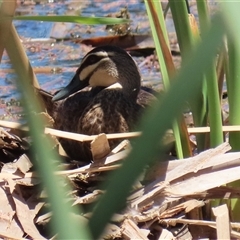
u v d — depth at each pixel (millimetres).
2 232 5062
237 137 5508
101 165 5512
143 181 5477
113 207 2105
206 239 5172
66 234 2223
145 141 1996
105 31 12648
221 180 5207
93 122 6504
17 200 5371
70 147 6512
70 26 12797
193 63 1947
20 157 5746
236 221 5527
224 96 8797
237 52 5199
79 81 7688
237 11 1949
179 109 1964
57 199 2217
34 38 12266
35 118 2195
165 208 5230
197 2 5125
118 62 7410
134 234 4957
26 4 14000
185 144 5605
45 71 10703
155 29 5285
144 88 7812
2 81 9781
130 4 14039
